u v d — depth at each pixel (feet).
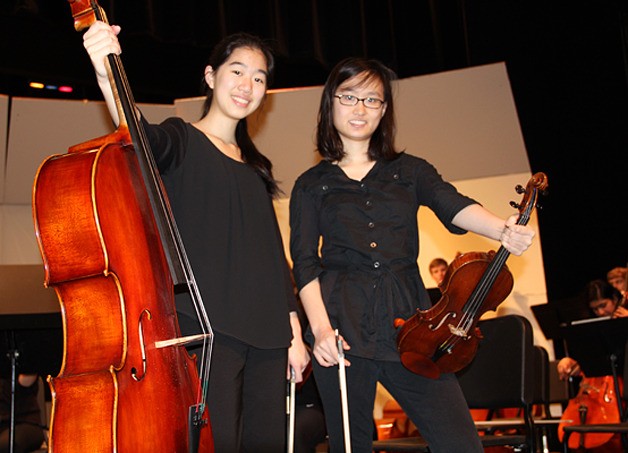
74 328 5.73
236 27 17.01
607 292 15.78
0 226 15.23
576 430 11.28
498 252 6.70
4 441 11.85
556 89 20.56
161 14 16.08
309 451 10.68
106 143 6.05
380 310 7.15
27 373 10.66
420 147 16.31
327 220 7.50
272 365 6.85
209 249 6.51
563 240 20.48
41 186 5.82
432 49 19.10
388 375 7.21
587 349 13.39
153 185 6.14
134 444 5.44
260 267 6.82
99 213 5.71
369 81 7.57
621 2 20.35
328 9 18.17
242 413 6.63
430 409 7.07
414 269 7.45
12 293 9.53
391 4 19.01
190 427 5.72
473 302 6.87
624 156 20.18
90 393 5.45
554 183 20.56
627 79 20.25
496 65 16.28
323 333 7.10
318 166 7.82
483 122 16.22
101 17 6.36
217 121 7.25
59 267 5.73
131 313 5.72
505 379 10.24
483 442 9.97
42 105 15.06
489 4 20.42
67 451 5.38
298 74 19.48
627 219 20.02
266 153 15.98
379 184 7.52
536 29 20.58
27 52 16.30
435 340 6.91
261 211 7.09
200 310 6.29
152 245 6.17
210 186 6.72
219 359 6.39
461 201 7.18
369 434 7.25
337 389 7.23
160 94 18.35
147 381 5.66
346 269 7.37
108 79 6.22
